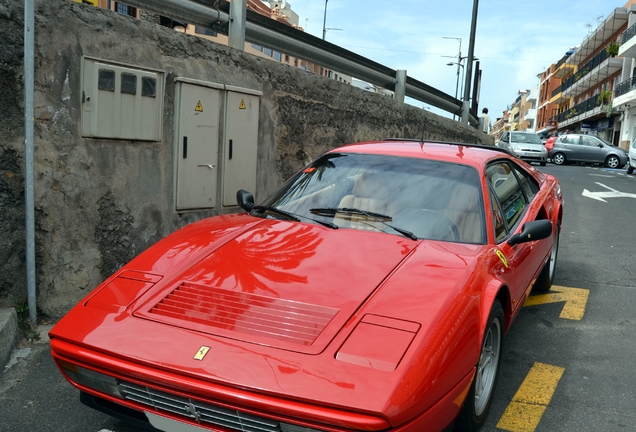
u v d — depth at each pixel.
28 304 3.66
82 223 3.99
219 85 5.04
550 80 81.56
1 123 3.52
